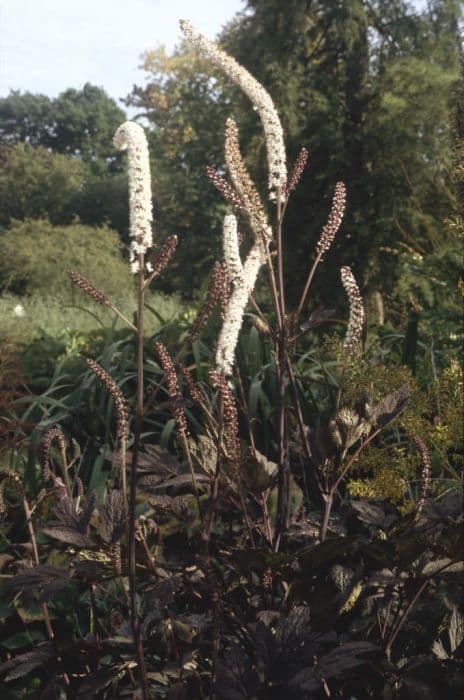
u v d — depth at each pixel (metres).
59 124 52.94
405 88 14.69
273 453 3.57
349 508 2.28
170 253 1.54
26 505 2.12
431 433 2.26
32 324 7.86
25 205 39.31
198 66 23.55
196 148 22.47
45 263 22.72
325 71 16.05
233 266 1.69
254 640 1.64
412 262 6.58
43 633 2.57
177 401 1.60
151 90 30.06
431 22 15.68
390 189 13.90
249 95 1.88
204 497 2.47
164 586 1.70
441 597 2.06
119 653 1.92
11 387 3.90
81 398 4.14
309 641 1.62
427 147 13.80
